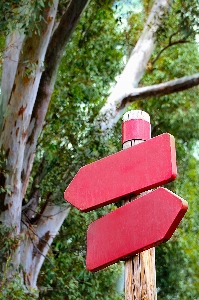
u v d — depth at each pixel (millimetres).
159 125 13281
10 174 7809
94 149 8969
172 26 10773
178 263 13938
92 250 2295
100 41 10945
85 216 10070
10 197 7840
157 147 2244
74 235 10086
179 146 13289
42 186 8977
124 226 2217
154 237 2090
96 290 9852
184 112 12922
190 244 13906
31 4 6160
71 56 10852
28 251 8805
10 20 6172
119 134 9984
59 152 9055
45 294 9695
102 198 2352
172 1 10727
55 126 9422
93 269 2270
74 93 10422
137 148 2318
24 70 7488
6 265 7480
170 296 14414
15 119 7723
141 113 2535
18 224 8016
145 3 12000
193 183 13953
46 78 8406
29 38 7410
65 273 9797
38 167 10211
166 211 2084
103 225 2299
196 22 9828
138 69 10227
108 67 10992
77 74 10688
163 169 2182
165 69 12719
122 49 11492
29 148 8445
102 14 10828
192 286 14219
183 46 12688
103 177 2389
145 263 2207
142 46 10578
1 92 8172
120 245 2201
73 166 8891
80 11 8180
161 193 2129
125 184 2297
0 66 10250
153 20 10672
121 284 11391
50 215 9117
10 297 7203
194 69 12797
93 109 9977
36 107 8422
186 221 13766
